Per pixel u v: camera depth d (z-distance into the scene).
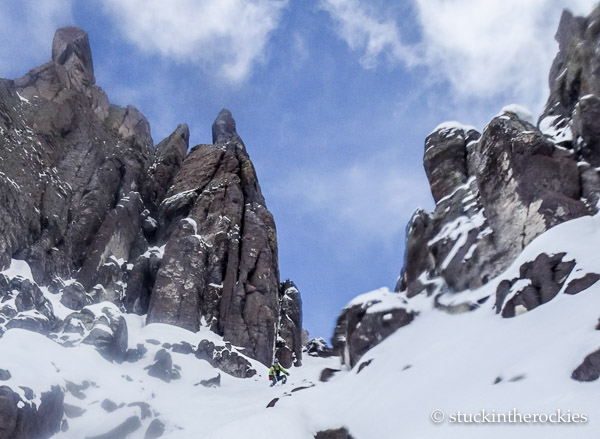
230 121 63.62
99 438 14.51
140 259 36.59
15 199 30.55
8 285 26.30
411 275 17.47
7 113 36.75
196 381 23.77
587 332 8.27
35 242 31.48
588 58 18.14
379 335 13.74
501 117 16.61
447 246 16.41
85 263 34.06
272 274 37.31
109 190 41.34
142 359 24.44
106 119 55.22
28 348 16.03
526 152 15.05
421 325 13.45
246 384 25.91
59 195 35.91
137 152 48.53
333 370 14.90
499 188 15.57
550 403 7.09
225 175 44.75
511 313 10.87
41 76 46.47
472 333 11.16
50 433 13.65
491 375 8.91
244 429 9.51
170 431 15.83
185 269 33.97
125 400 16.95
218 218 39.72
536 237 13.48
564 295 10.02
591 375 7.25
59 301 29.31
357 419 9.73
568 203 13.48
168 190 46.84
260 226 39.91
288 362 34.44
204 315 33.31
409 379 10.40
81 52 55.53
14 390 12.36
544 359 8.33
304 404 11.17
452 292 14.81
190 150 50.16
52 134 40.94
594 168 14.09
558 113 19.09
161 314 31.28
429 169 21.64
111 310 23.91
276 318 35.59
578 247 10.93
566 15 22.45
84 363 18.16
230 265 36.22
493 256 14.46
